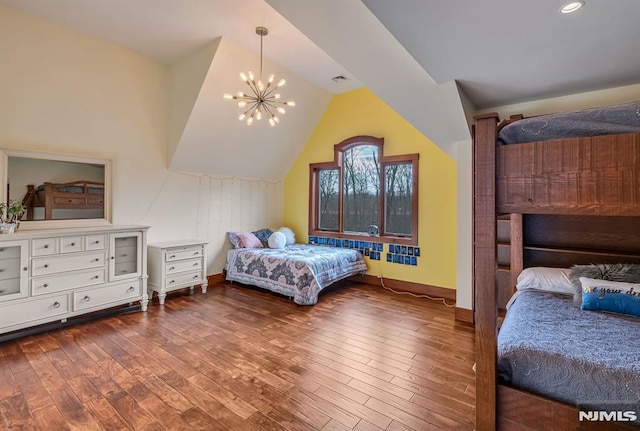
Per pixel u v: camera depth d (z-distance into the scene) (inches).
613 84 99.2
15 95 119.2
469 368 93.9
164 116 165.6
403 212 178.9
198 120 158.1
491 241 55.4
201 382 85.4
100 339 111.5
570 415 49.3
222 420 70.6
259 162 208.1
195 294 168.6
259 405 76.0
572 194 49.9
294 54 148.6
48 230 122.6
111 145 146.6
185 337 114.1
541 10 60.1
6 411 72.5
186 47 144.4
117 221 149.5
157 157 164.6
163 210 168.1
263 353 102.5
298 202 226.4
